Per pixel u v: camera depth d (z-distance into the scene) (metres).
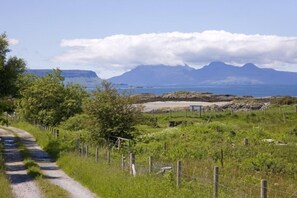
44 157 42.72
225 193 18.03
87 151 35.59
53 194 23.33
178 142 39.25
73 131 57.31
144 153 36.31
